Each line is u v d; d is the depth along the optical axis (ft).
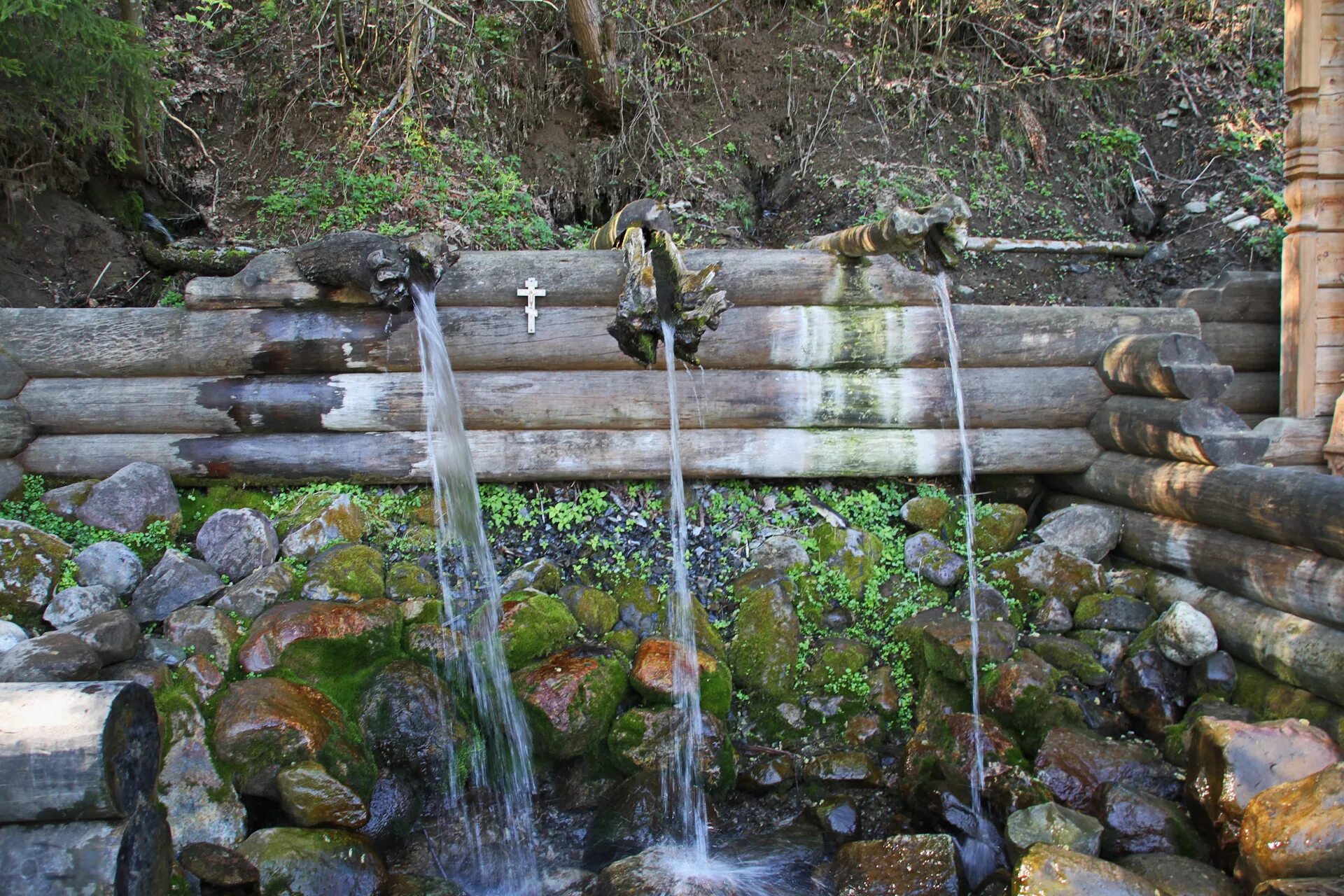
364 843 13.26
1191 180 29.04
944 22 30.68
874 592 18.53
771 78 30.91
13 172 21.57
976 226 27.22
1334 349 20.68
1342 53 20.22
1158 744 15.88
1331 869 11.05
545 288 19.03
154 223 24.86
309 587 16.31
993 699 15.78
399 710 15.05
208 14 27.71
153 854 9.52
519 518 18.93
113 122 20.93
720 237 27.27
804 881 13.62
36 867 8.69
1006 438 20.56
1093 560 19.58
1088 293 25.72
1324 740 13.30
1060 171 29.45
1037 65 31.24
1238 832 12.62
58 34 19.06
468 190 25.84
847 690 16.84
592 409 19.36
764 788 15.33
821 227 27.68
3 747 8.54
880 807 15.11
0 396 18.12
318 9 26.71
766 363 19.93
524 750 15.39
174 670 14.32
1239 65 31.71
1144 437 19.01
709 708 15.83
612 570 18.21
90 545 16.05
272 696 13.89
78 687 8.92
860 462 20.04
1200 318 22.21
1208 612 17.08
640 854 13.92
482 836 14.97
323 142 26.43
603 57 27.55
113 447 18.61
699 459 19.62
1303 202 20.36
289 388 18.75
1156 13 32.01
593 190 29.12
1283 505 15.55
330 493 18.56
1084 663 16.94
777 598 17.57
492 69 28.68
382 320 18.75
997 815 14.17
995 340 20.43
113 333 18.56
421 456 18.94
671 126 29.84
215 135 27.09
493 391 19.12
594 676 15.40
